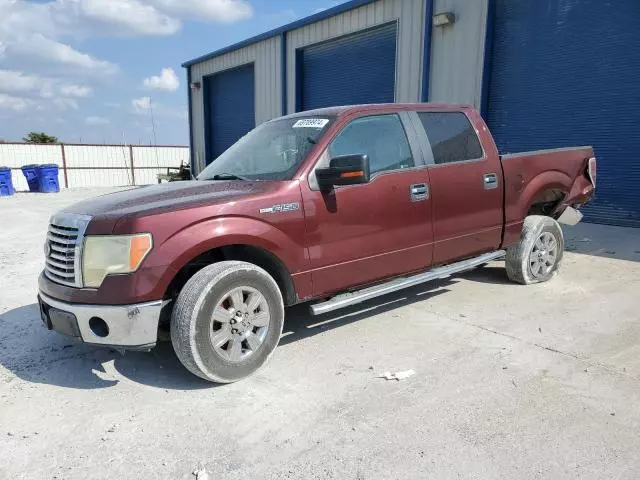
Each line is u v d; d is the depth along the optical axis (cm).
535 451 258
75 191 2506
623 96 926
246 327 341
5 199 1948
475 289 548
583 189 597
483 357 373
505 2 1075
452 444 265
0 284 614
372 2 1323
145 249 308
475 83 1122
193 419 296
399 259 429
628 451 256
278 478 242
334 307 386
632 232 872
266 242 348
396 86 1284
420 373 349
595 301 498
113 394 329
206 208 328
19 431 288
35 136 4781
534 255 554
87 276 313
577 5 970
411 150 439
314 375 349
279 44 1669
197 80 2186
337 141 396
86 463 257
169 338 359
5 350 406
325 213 377
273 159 405
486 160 493
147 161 3039
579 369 350
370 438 272
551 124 1034
